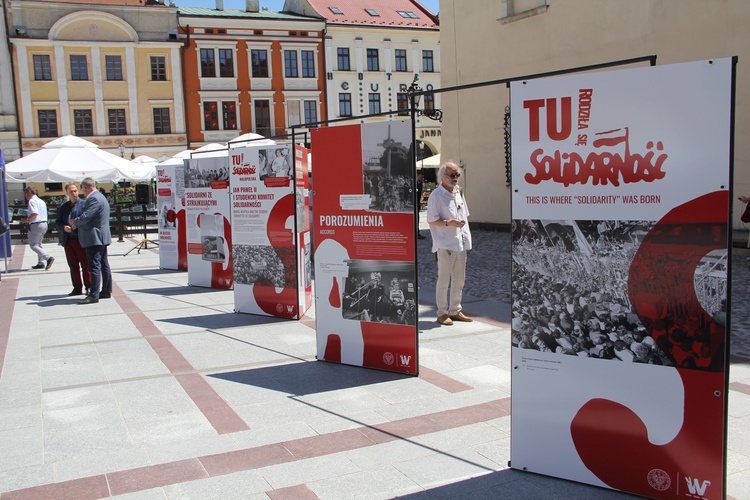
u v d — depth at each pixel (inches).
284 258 340.5
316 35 1662.2
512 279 151.8
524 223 148.7
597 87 137.0
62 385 233.3
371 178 235.1
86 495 149.4
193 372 246.8
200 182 446.0
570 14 688.4
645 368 136.7
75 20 1480.1
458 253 313.4
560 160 142.8
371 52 1711.4
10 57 1451.8
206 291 439.8
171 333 312.0
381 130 229.8
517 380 153.6
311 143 246.7
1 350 283.9
